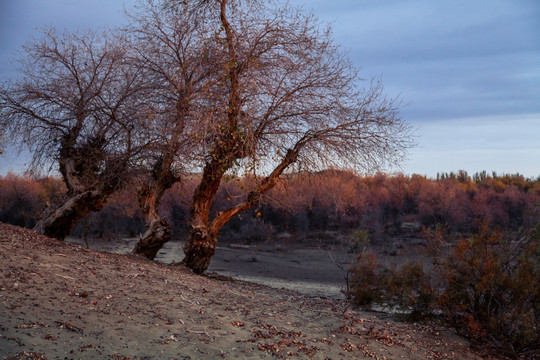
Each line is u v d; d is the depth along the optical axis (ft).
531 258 29.50
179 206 130.93
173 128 40.55
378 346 23.30
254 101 39.42
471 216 206.08
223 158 40.40
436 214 200.44
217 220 48.08
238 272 101.30
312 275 98.02
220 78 39.06
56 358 14.78
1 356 14.07
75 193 46.93
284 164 44.45
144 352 16.79
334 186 47.85
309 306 31.58
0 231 33.63
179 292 27.22
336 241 161.17
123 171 47.03
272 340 20.81
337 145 41.47
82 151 47.29
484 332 27.94
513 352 26.84
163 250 127.95
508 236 31.89
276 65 40.98
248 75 39.14
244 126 38.40
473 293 29.99
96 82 44.86
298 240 168.86
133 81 44.34
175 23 42.34
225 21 41.11
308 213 189.88
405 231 196.44
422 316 32.09
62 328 17.28
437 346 25.80
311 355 19.92
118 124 45.29
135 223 154.61
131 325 19.24
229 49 39.96
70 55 44.32
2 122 43.55
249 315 24.72
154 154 46.32
